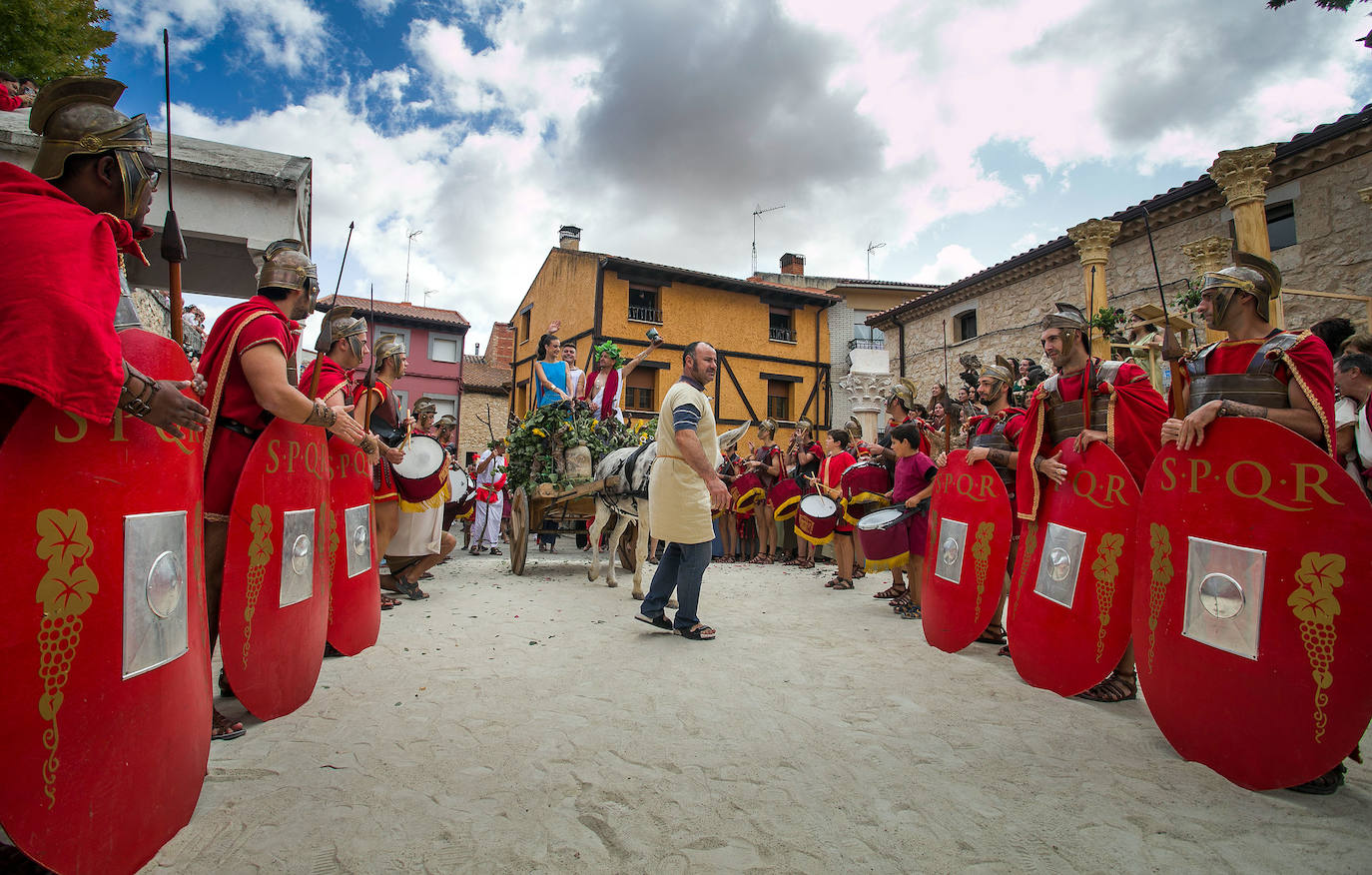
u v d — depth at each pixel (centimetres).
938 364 2102
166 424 182
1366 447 427
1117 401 367
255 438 300
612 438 829
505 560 1054
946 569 468
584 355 2503
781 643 479
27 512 156
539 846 207
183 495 199
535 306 3016
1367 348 451
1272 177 1223
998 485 435
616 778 255
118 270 179
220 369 286
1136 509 334
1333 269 1149
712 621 557
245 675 278
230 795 236
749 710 334
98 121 194
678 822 223
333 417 302
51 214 166
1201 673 271
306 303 329
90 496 169
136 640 179
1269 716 247
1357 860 205
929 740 298
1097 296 1265
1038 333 1744
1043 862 202
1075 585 360
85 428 169
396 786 246
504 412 3328
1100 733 310
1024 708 344
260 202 836
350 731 300
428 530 647
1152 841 214
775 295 2777
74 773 162
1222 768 260
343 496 415
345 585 415
